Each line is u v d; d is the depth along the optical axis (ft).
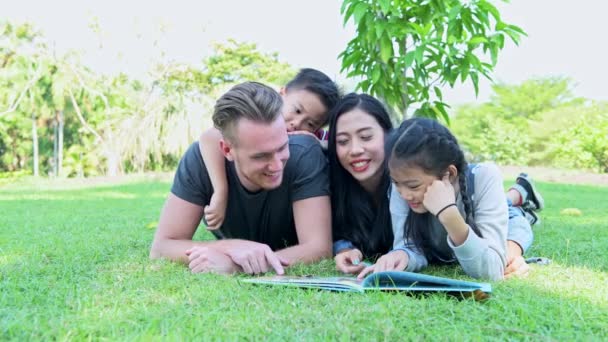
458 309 5.08
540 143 59.41
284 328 4.59
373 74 11.36
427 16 11.31
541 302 5.37
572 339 4.41
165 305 5.29
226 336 4.40
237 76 64.85
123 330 4.63
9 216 15.05
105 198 22.16
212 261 7.01
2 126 73.41
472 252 6.50
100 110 70.90
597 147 42.29
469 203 6.99
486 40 10.82
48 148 79.66
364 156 7.87
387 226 8.21
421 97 11.94
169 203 8.11
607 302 5.47
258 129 6.84
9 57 68.08
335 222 8.50
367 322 4.69
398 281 5.76
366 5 10.92
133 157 56.75
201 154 7.91
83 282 6.41
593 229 11.47
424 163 6.57
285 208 8.14
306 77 9.14
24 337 4.47
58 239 10.03
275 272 7.17
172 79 61.67
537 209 10.91
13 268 7.29
